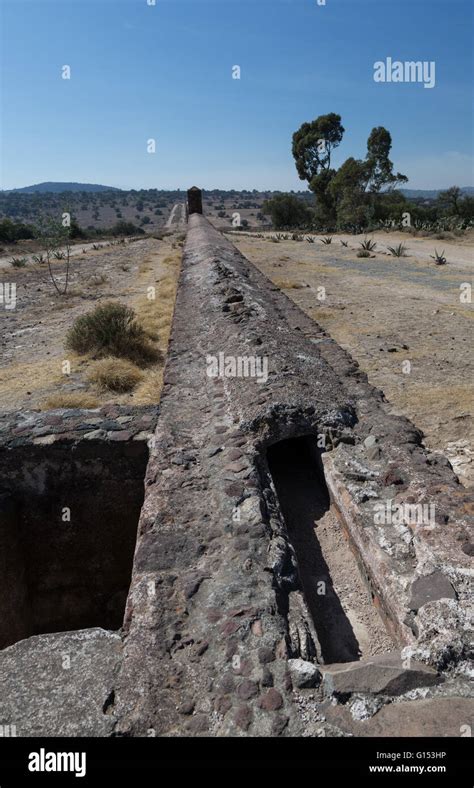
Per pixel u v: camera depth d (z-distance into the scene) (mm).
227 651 2367
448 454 5492
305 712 2082
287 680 2207
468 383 7512
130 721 2109
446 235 31250
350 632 2982
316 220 54594
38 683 2320
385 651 2801
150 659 2381
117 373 8219
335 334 10539
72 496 4820
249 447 4258
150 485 3893
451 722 2018
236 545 3104
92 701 2207
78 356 9734
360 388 5555
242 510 3418
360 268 20781
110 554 5004
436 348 9344
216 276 11500
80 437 4695
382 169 44812
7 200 172875
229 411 4945
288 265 22031
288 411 4621
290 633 2516
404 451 4145
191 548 3139
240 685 2199
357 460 4141
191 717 2104
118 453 4703
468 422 6172
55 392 8023
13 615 4746
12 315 14117
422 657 2266
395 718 2045
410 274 18609
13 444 4645
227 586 2768
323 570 3496
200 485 3805
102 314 10125
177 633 2516
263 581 2795
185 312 9547
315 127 56219
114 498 4855
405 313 12188
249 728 2027
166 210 143250
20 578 4816
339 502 3816
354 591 3295
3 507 4641
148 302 14016
